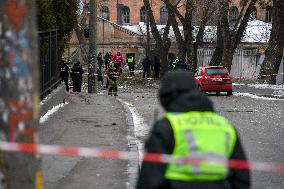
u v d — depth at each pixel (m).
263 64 63.41
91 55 48.94
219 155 6.50
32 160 6.78
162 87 6.97
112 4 124.81
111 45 104.44
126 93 52.06
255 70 77.06
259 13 111.56
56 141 19.33
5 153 6.61
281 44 62.25
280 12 61.75
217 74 49.50
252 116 31.05
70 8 35.12
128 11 126.50
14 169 6.64
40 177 6.93
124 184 13.88
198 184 6.39
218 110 34.38
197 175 6.40
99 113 28.36
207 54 84.81
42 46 25.22
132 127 23.84
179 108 6.74
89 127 23.09
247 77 73.75
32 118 6.68
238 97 47.50
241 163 6.62
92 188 13.52
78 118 25.64
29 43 6.64
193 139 6.49
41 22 28.17
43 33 25.64
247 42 86.69
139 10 126.06
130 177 14.55
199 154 6.43
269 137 23.19
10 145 6.57
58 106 29.42
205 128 6.60
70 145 18.69
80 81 50.44
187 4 68.00
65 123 23.70
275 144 21.45
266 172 16.27
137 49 104.00
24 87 6.62
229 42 64.81
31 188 6.77
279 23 61.91
